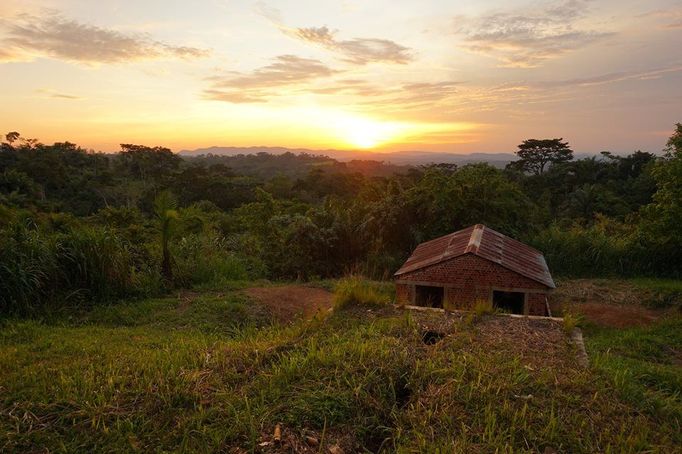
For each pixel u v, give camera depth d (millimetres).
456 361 5477
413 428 4305
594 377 5297
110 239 10453
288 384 4922
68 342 7078
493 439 4113
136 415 4422
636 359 8336
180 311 9766
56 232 10812
